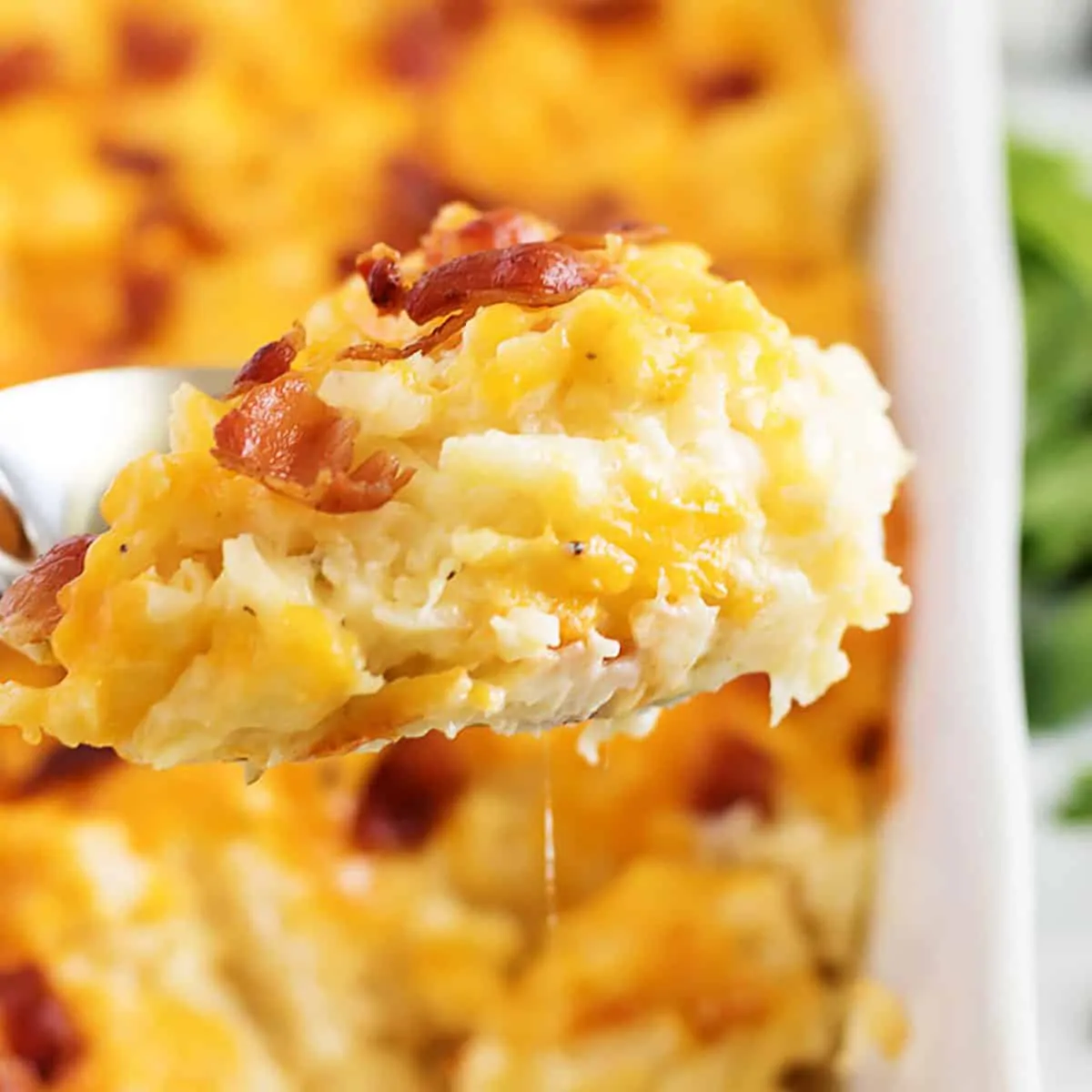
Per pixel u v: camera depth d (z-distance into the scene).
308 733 0.34
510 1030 0.45
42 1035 0.44
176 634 0.34
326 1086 0.45
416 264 0.39
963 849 0.44
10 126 0.53
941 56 0.52
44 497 0.40
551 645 0.34
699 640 0.35
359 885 0.46
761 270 0.51
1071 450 0.56
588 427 0.35
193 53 0.55
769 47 0.55
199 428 0.35
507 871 0.46
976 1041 0.42
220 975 0.45
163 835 0.46
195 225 0.52
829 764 0.47
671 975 0.45
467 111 0.54
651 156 0.53
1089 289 0.59
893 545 0.47
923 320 0.49
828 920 0.46
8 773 0.46
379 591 0.34
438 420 0.35
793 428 0.35
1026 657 0.52
